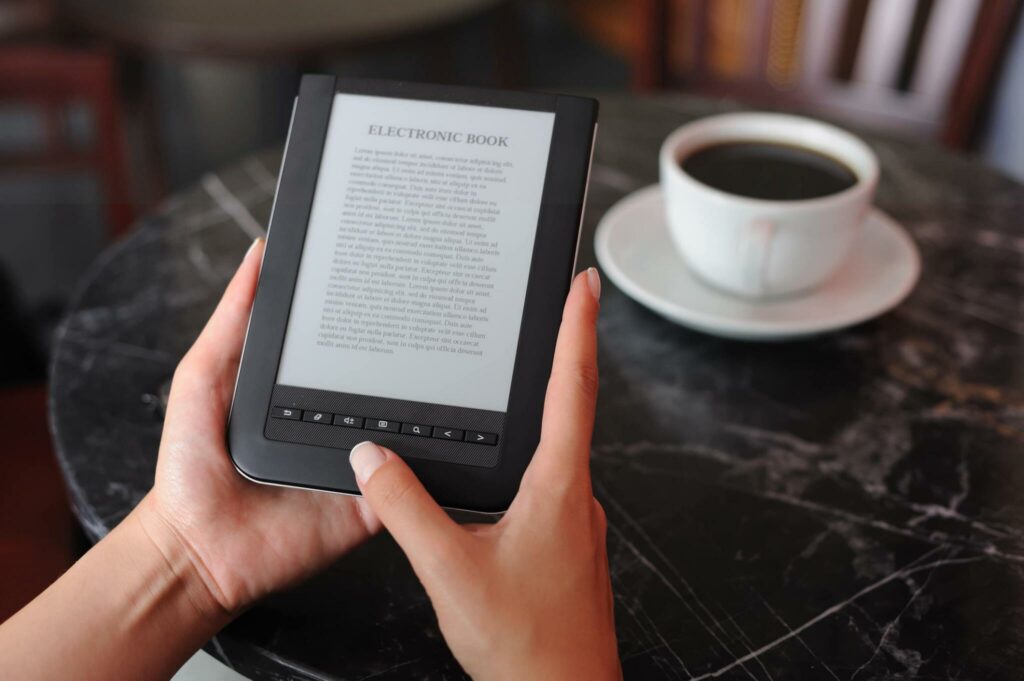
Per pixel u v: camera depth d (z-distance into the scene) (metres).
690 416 0.74
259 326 0.59
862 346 0.81
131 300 0.87
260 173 1.08
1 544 0.92
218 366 0.59
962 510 0.65
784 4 1.45
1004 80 1.69
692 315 0.78
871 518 0.65
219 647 0.58
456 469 0.55
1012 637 0.56
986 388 0.77
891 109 1.44
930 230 0.97
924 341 0.82
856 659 0.55
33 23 2.34
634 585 0.60
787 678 0.54
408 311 0.59
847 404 0.75
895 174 1.06
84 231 2.38
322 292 0.59
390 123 0.62
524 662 0.47
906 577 0.60
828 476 0.68
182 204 1.02
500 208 0.60
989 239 0.95
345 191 0.61
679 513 0.65
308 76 0.64
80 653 0.53
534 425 0.56
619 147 1.11
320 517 0.58
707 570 0.61
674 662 0.55
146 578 0.56
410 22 1.73
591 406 0.53
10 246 2.32
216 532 0.57
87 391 0.75
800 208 0.74
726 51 1.67
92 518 0.64
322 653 0.56
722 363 0.80
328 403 0.57
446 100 0.62
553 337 0.57
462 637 0.48
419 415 0.57
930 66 1.40
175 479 0.57
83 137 2.37
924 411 0.74
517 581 0.48
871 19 1.42
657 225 0.92
